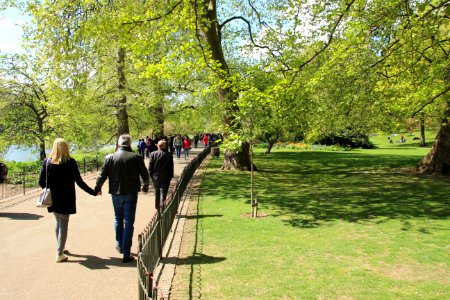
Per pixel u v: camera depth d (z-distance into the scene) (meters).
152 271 5.53
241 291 5.40
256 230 8.91
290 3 12.70
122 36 9.81
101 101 21.59
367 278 5.98
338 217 10.34
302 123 16.38
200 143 61.00
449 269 6.41
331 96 13.48
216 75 13.03
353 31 10.12
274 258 6.90
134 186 6.45
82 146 28.33
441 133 18.34
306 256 7.04
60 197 6.29
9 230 8.42
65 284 5.43
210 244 7.73
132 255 6.68
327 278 5.96
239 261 6.70
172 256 6.80
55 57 13.80
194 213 10.74
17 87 23.20
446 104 16.95
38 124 24.39
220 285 5.61
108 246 7.25
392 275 6.12
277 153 34.94
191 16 9.96
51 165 6.25
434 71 11.12
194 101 28.92
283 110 11.04
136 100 21.70
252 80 11.99
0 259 6.48
